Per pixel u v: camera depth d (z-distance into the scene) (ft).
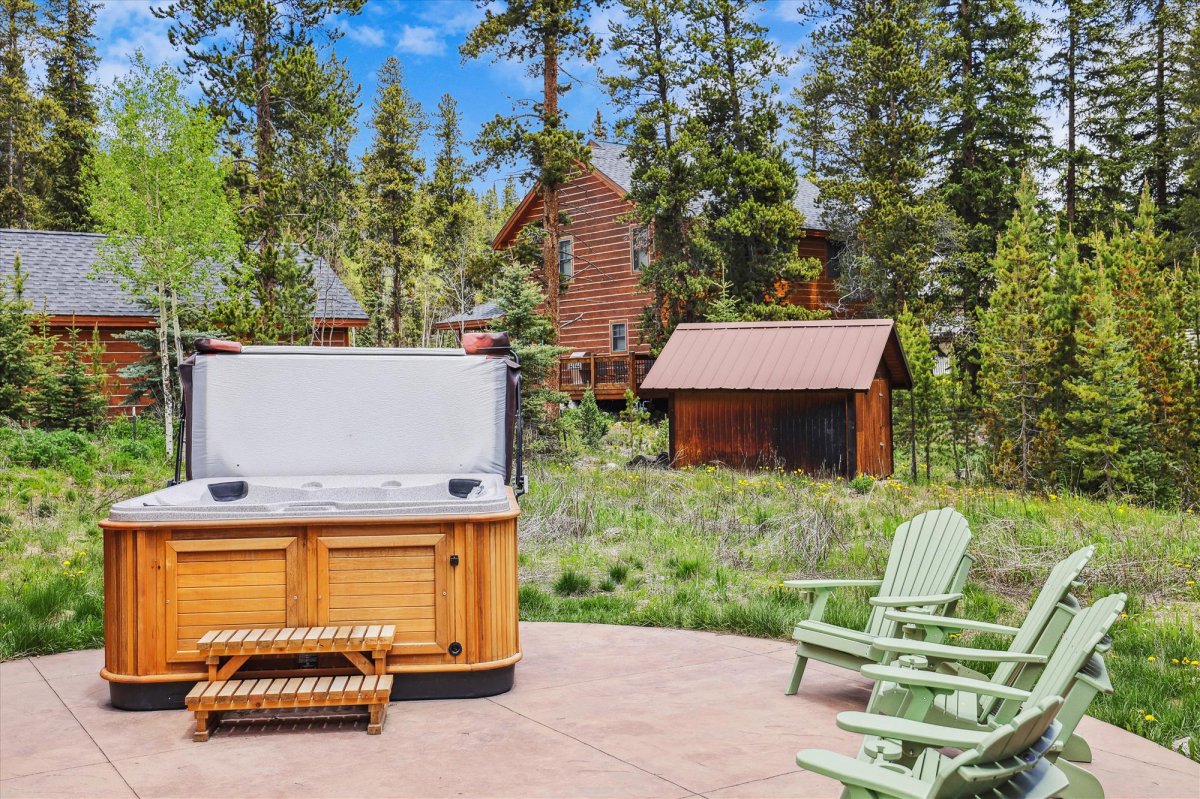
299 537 17.12
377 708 15.56
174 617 16.94
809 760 9.28
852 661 16.79
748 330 58.90
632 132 87.66
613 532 33.91
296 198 77.20
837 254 99.14
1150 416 55.57
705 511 37.19
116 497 39.11
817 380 53.31
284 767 14.12
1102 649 9.93
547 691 17.93
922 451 68.18
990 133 99.40
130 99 55.93
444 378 22.40
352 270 131.34
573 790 13.10
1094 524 33.65
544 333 59.67
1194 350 56.65
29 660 20.67
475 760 14.33
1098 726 16.10
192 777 13.74
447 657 17.35
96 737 15.56
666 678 18.76
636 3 83.97
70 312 69.92
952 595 15.61
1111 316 53.88
